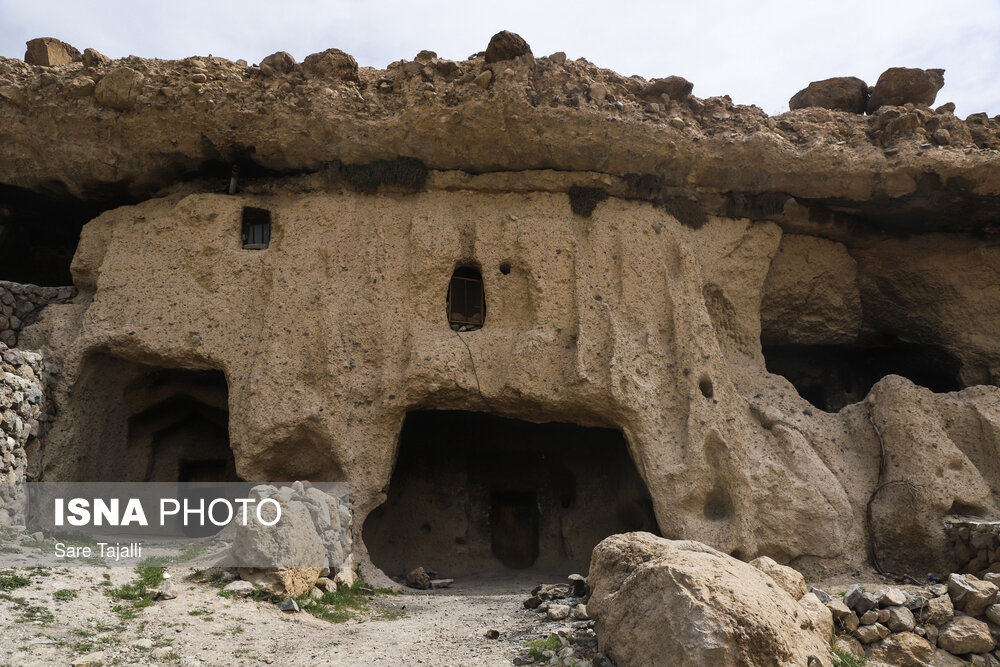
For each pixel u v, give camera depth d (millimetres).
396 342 13375
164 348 13258
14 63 13984
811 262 15984
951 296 16375
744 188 14867
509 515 16344
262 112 13492
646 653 6910
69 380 13125
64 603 7988
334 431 12742
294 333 13211
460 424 16375
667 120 14102
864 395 17828
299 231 13789
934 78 16188
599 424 13852
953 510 13234
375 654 7750
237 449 12812
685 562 7289
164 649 7449
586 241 14156
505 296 13930
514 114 13352
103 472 13906
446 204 14227
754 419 14062
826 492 13250
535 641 8000
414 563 15594
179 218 13922
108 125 13648
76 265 14219
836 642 8602
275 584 9195
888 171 14648
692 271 14328
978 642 9117
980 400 14336
